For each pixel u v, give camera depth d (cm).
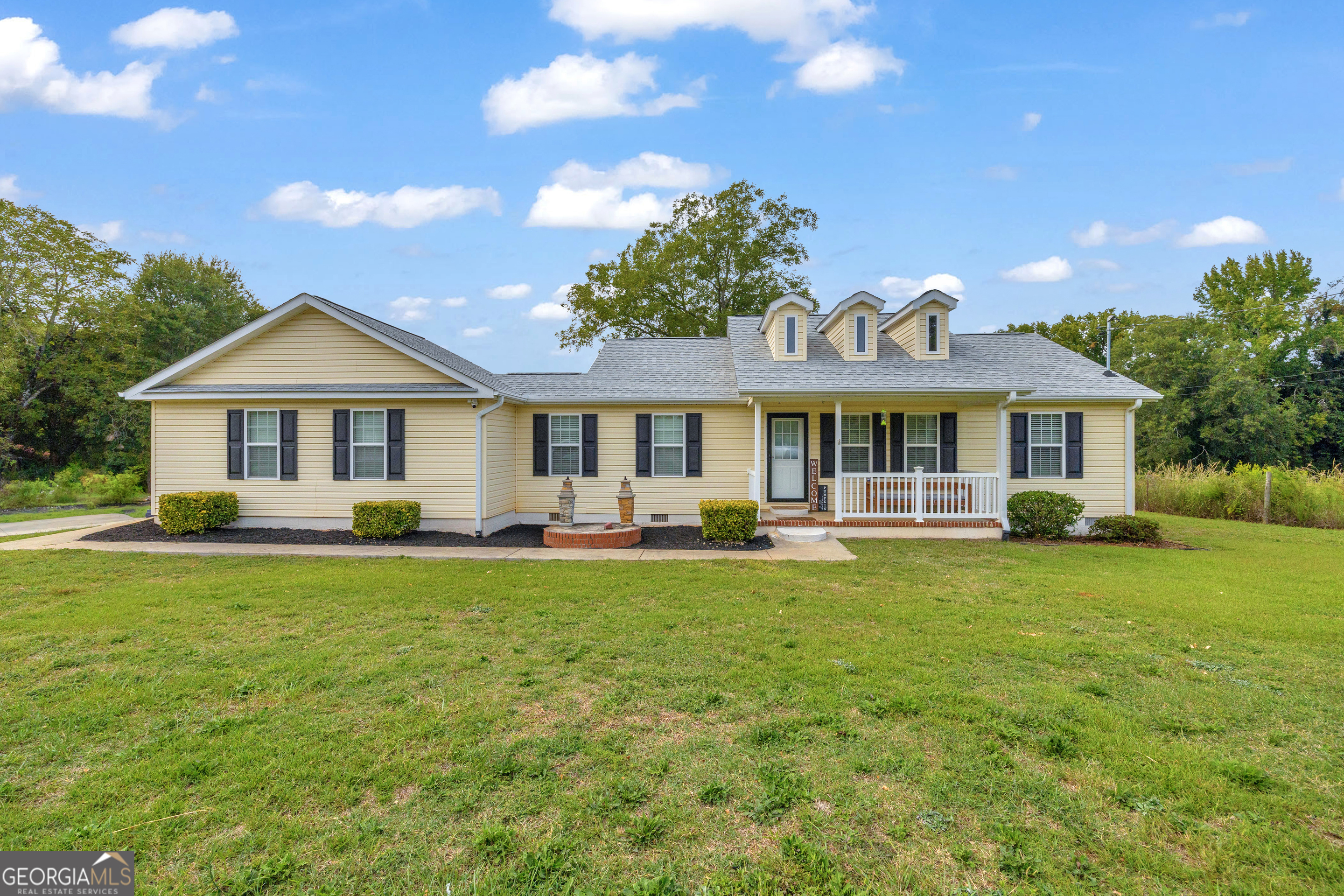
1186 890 255
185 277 3803
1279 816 306
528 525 1445
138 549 1110
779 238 3153
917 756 362
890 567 949
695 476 1438
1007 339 1641
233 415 1314
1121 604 720
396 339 1297
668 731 397
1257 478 1728
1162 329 3177
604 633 605
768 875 260
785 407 1425
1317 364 3362
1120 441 1362
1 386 2583
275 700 442
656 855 275
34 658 529
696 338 1866
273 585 809
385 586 809
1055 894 250
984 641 580
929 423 1416
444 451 1290
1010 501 1280
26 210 2716
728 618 661
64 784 329
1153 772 343
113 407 2845
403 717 412
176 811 305
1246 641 584
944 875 262
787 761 357
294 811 306
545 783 333
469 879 258
